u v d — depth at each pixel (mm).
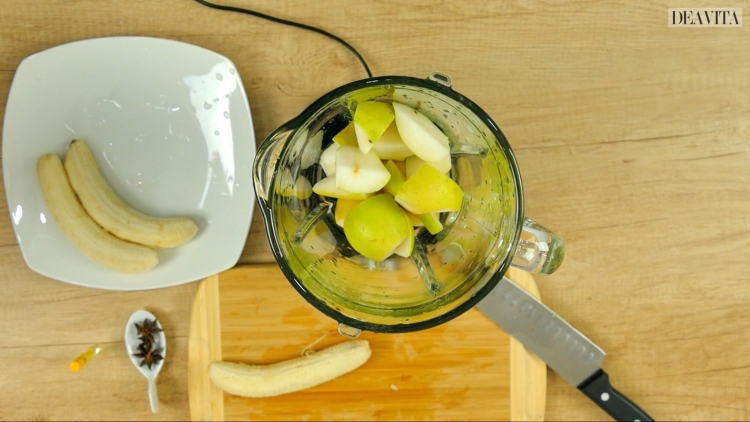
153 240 880
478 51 916
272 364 921
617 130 926
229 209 903
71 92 882
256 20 909
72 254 894
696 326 946
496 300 915
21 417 943
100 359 942
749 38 919
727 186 933
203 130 897
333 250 797
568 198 931
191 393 924
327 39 911
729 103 925
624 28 916
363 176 734
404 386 935
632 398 954
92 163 883
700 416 954
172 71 883
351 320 748
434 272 787
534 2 911
